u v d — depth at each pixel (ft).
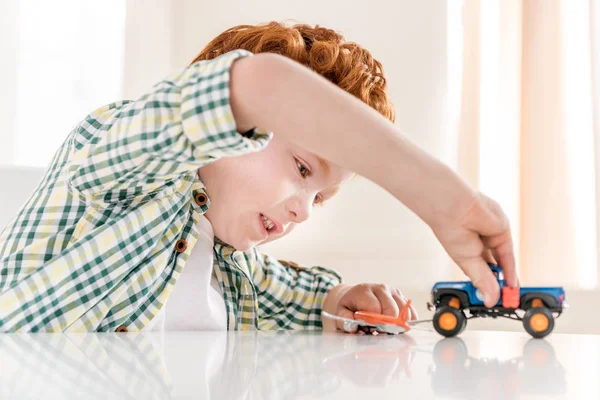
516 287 2.09
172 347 1.52
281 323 3.29
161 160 2.08
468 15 6.43
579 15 5.93
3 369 0.97
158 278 2.69
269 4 7.54
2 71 6.55
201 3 7.80
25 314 2.25
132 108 2.03
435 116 6.59
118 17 7.33
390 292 3.02
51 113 6.79
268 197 2.82
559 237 5.84
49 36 6.84
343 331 2.87
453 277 6.38
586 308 5.84
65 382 0.84
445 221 1.76
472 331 2.68
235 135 1.61
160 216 2.57
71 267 2.35
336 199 6.88
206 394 0.77
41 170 4.50
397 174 1.55
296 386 0.86
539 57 6.06
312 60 3.11
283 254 6.98
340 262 6.82
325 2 7.24
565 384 0.91
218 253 3.16
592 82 5.76
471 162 6.29
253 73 1.52
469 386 0.88
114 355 1.26
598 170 5.68
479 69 6.32
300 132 1.50
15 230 2.56
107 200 2.47
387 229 6.70
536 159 6.01
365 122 1.49
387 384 0.90
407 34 6.79
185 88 1.70
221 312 3.08
